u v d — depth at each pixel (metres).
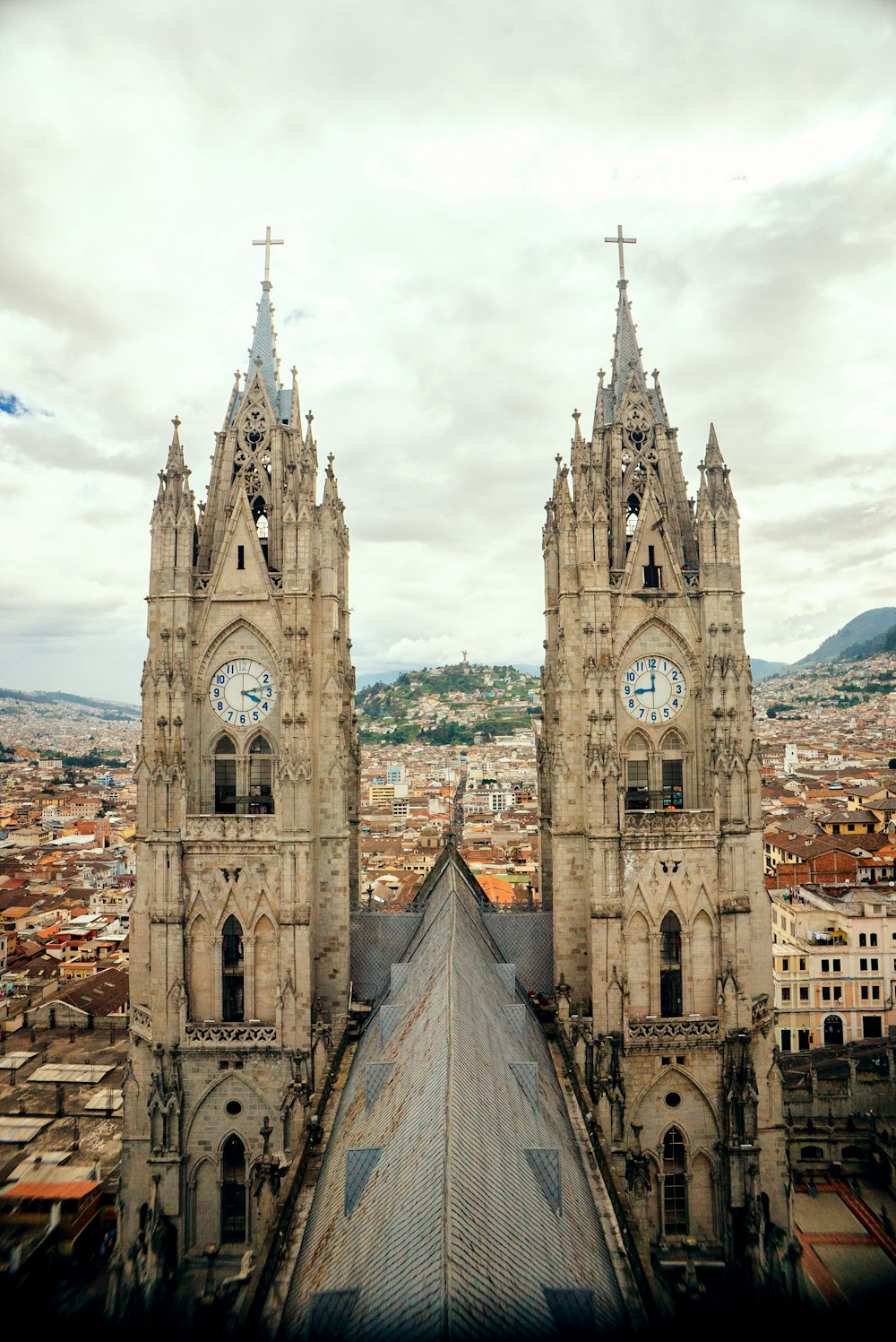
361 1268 33.69
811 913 138.25
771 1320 46.03
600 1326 34.16
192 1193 65.19
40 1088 103.56
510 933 76.06
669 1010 67.38
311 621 68.25
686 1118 65.75
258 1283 41.03
